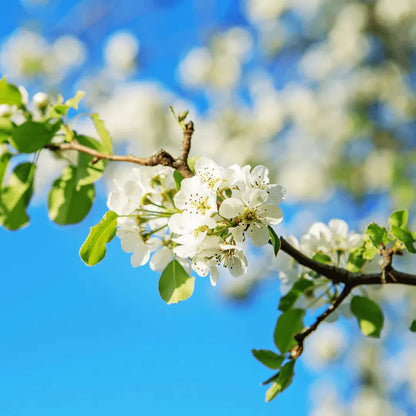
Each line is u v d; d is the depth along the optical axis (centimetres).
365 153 187
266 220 65
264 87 208
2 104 71
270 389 69
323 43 205
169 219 66
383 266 68
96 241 67
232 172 65
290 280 73
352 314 73
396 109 185
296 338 69
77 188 73
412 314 182
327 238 73
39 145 70
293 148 197
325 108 192
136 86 197
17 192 72
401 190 152
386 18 184
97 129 73
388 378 191
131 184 69
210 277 66
